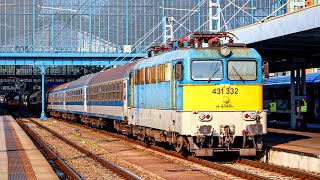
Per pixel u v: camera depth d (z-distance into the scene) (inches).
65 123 3415.4
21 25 4564.5
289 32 1384.1
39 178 932.6
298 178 982.4
